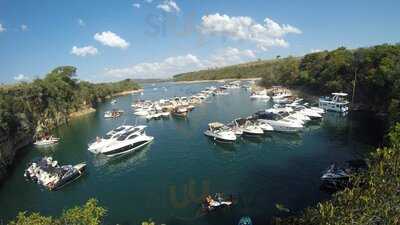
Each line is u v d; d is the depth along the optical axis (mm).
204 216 30984
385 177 12203
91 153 58594
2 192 42344
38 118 83375
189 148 56969
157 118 91688
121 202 36312
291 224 16906
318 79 107938
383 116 71375
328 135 59188
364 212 11094
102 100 164250
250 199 33906
